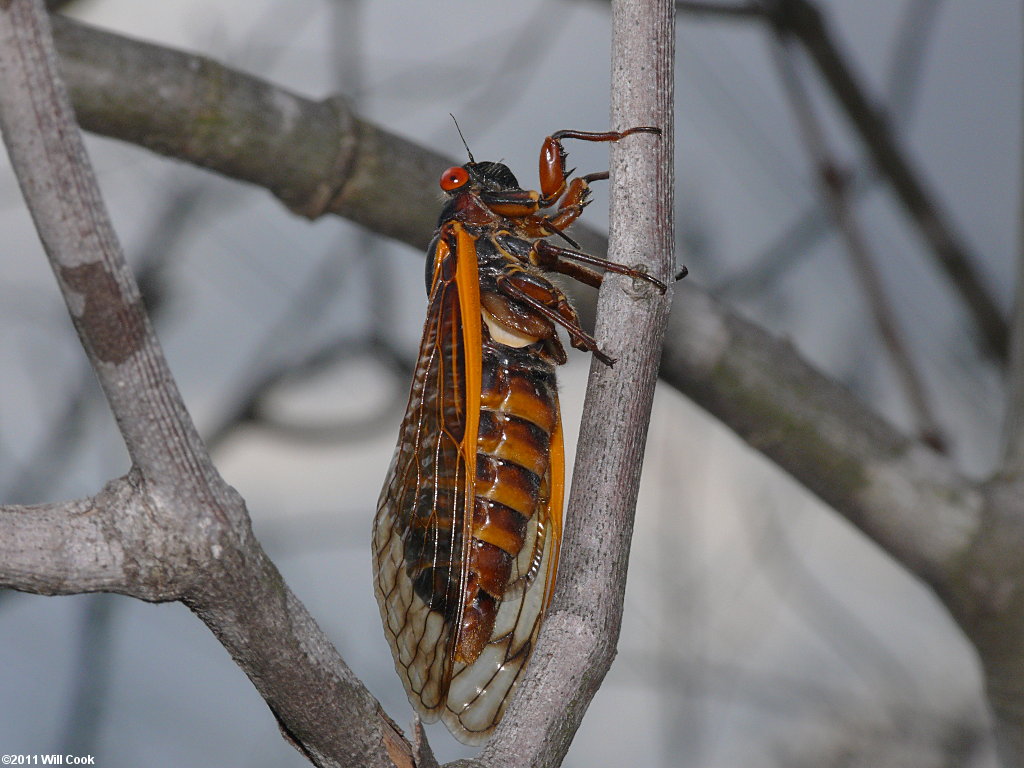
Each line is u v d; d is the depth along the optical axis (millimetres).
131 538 355
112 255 352
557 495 386
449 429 382
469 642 381
